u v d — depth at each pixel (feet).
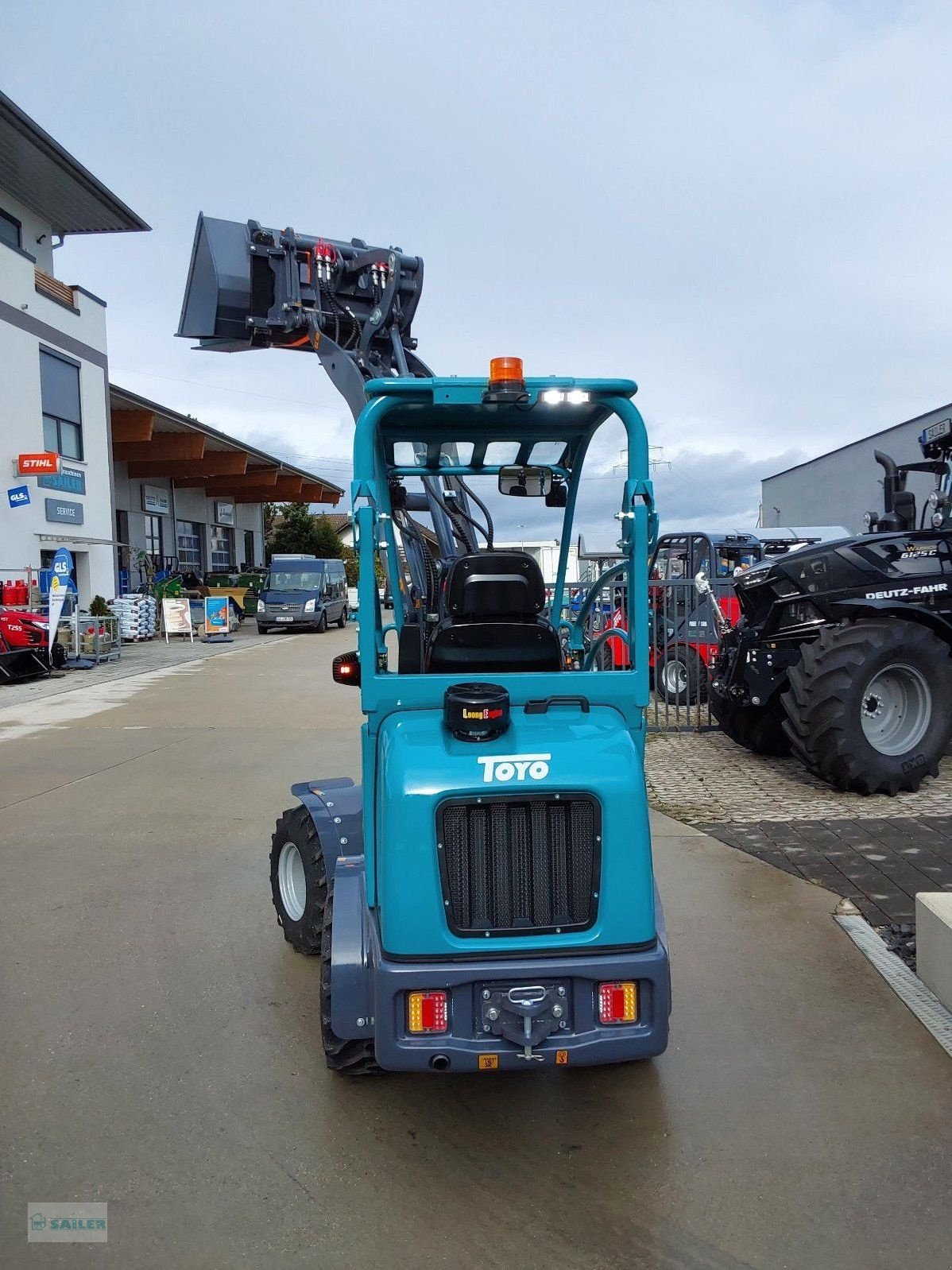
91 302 69.31
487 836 8.63
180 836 20.06
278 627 89.25
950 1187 8.53
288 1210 8.38
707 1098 10.03
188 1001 12.44
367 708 9.54
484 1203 8.45
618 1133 9.45
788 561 23.61
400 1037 8.36
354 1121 9.73
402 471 13.12
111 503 72.23
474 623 10.61
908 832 18.58
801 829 19.04
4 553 57.93
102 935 14.66
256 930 14.88
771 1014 11.75
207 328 18.34
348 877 10.26
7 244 58.08
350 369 16.76
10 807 22.70
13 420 58.85
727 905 15.17
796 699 21.34
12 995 12.64
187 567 107.14
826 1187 8.56
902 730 21.72
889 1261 7.66
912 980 12.50
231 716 36.17
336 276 18.15
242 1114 9.87
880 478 86.33
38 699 41.24
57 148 58.54
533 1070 10.67
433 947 8.41
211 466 91.56
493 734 8.87
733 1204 8.37
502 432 11.53
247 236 18.21
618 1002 8.54
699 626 32.91
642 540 9.50
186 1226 8.18
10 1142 9.41
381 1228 8.14
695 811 20.74
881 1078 10.31
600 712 9.62
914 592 22.89
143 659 58.39
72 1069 10.77
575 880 8.73
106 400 71.61
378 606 10.11
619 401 9.50
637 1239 7.96
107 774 26.20
